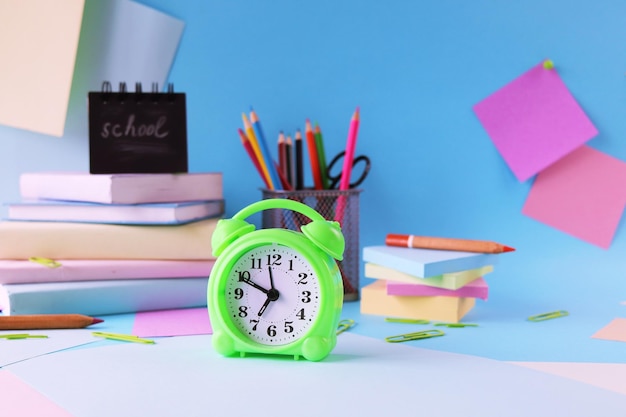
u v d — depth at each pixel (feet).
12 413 1.93
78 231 3.19
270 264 2.49
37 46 3.79
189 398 2.02
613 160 3.79
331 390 2.09
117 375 2.25
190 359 2.44
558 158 3.79
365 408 1.93
